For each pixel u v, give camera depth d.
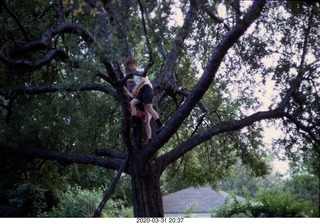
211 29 11.13
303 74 10.59
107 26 8.25
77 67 9.64
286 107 11.22
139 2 8.22
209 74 9.28
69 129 13.74
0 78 13.22
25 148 12.38
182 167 16.84
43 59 9.82
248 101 13.77
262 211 17.23
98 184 20.27
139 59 10.59
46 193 17.78
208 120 15.29
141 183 10.39
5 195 16.94
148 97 9.82
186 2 8.58
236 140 15.04
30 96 13.78
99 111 14.50
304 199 18.78
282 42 10.90
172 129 9.74
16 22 9.70
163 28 8.14
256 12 8.35
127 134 9.98
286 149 12.24
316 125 10.92
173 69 11.95
